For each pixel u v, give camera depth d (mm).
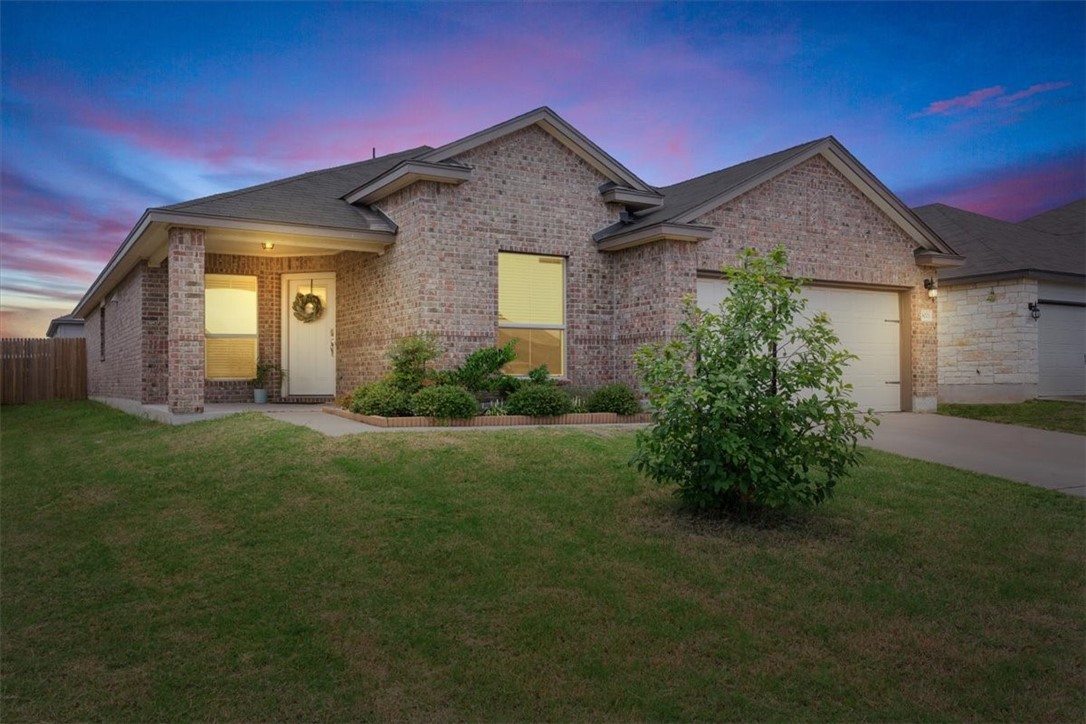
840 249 15047
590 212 14188
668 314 12891
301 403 15680
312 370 15742
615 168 14188
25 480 9266
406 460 8453
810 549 6180
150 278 15250
